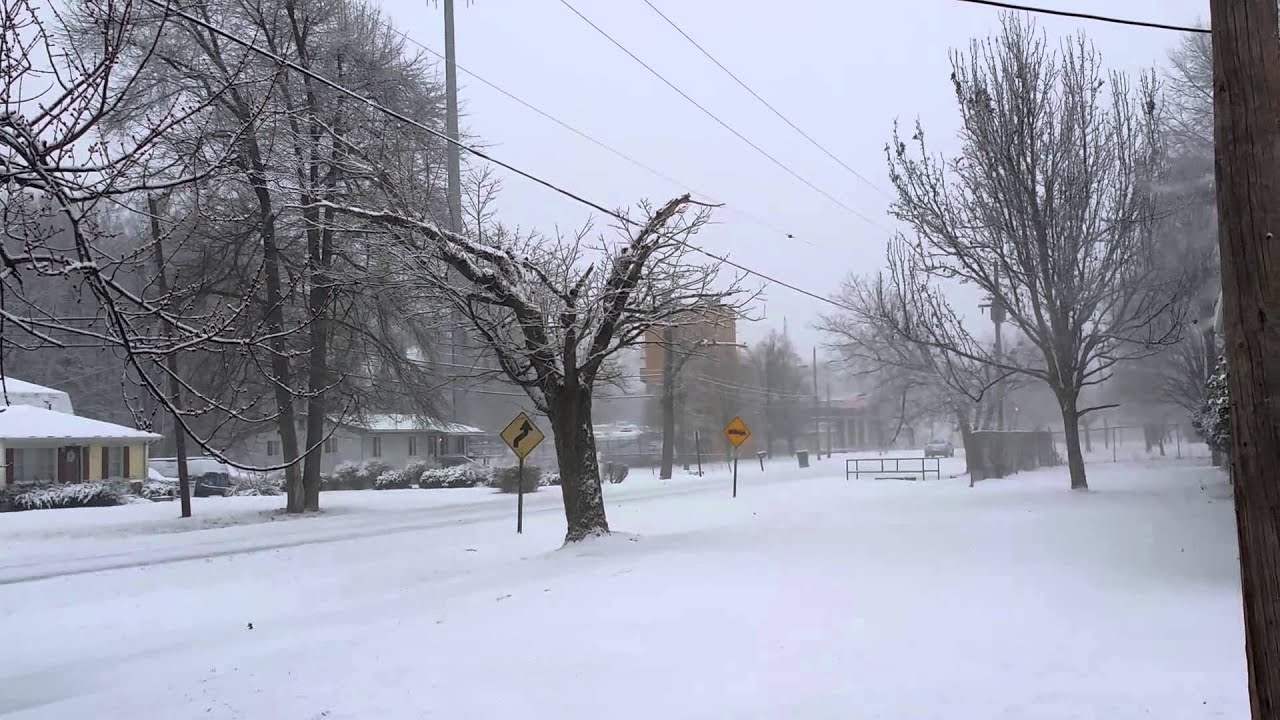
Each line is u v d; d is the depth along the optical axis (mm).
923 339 29438
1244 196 3957
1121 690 6730
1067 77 23156
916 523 17578
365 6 29016
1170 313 23969
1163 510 18297
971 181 23859
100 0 8250
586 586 11641
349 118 22859
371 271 19062
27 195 6066
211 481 44750
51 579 15859
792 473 50062
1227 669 7113
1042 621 8914
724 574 12008
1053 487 26391
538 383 16797
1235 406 3963
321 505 32344
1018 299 24359
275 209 21141
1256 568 3828
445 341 32188
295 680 8148
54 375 54625
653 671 7781
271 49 23438
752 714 6602
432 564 16469
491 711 6953
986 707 6520
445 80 29516
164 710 7527
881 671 7473
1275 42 3979
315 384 28391
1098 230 23500
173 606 13375
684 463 68562
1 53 5410
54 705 7984
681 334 24516
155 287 23875
